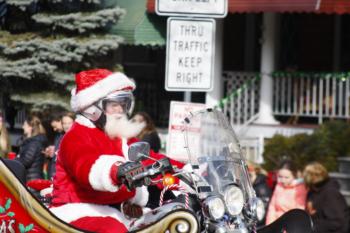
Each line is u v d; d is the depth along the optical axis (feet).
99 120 43.57
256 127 121.90
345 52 137.39
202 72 68.54
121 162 40.63
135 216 44.86
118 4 124.57
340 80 121.39
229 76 127.34
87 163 40.65
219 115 45.47
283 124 123.54
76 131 42.91
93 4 117.08
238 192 41.06
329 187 74.84
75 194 42.88
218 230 40.42
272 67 124.26
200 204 42.75
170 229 39.29
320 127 111.86
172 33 67.97
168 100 138.72
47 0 113.50
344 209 74.84
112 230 40.50
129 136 44.06
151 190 47.65
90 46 112.78
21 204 40.68
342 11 113.60
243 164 43.65
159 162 40.16
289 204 74.28
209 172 42.68
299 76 123.24
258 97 127.44
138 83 139.85
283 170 74.79
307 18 138.21
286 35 138.10
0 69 110.83
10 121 132.46
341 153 110.32
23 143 79.87
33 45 112.16
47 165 82.99
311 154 108.27
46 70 111.55
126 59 142.61
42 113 87.15
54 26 114.52
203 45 68.49
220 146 44.78
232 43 142.61
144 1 123.34
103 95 43.09
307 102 123.03
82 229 40.27
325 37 137.69
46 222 40.47
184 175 42.24
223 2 67.87
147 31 120.88
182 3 67.26
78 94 43.42
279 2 115.24
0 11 120.37
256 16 141.18
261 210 41.91
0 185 40.70
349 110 122.72
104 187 40.16
